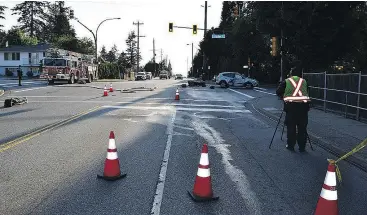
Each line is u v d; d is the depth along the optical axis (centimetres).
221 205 518
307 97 881
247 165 739
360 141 959
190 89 3372
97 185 588
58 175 637
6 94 2417
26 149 827
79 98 2159
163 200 529
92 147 855
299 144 880
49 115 1404
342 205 537
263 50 4741
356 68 2938
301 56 2573
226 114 1566
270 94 2880
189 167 702
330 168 453
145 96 2383
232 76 3884
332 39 2484
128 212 484
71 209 491
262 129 1192
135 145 891
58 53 3909
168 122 1275
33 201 517
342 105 1482
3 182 596
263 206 518
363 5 2692
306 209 511
